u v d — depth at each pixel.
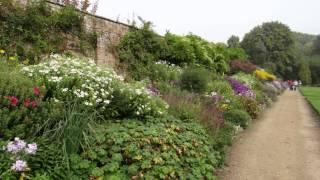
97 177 3.95
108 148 4.54
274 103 20.34
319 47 82.00
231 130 8.32
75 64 6.23
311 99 22.91
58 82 5.30
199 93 10.79
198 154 5.45
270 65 53.88
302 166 6.61
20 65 6.36
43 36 8.51
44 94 4.86
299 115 14.46
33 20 8.24
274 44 57.34
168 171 4.44
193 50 16.38
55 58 7.02
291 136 9.48
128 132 5.08
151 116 6.37
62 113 4.42
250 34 58.94
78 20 9.59
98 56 10.40
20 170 3.27
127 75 11.10
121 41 11.52
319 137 9.41
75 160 3.99
